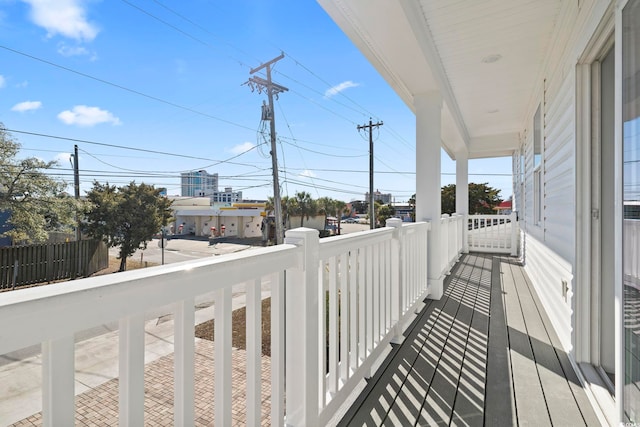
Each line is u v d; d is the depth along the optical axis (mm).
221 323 895
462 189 7453
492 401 1758
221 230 26062
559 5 2553
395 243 2449
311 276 1291
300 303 1259
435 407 1702
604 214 2049
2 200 8992
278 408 1155
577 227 2131
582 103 2127
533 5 2559
